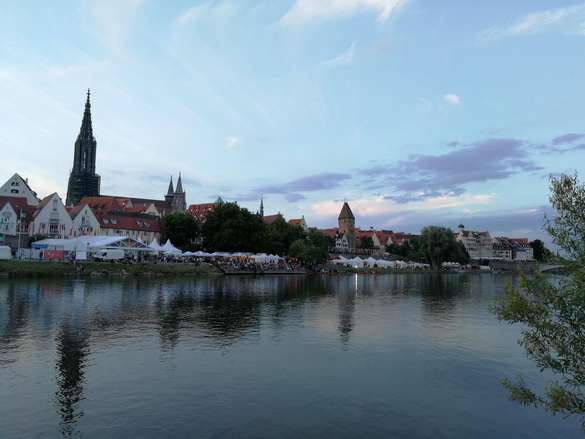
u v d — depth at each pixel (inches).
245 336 1075.3
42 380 705.6
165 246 3599.9
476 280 4419.3
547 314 449.7
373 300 2050.9
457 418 606.9
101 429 539.2
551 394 463.8
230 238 4805.6
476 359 908.6
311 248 5196.9
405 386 730.2
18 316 1261.1
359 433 552.4
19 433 524.1
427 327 1283.2
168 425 556.4
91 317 1270.9
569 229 432.8
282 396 667.4
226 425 561.6
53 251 3191.4
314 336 1100.5
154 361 828.0
